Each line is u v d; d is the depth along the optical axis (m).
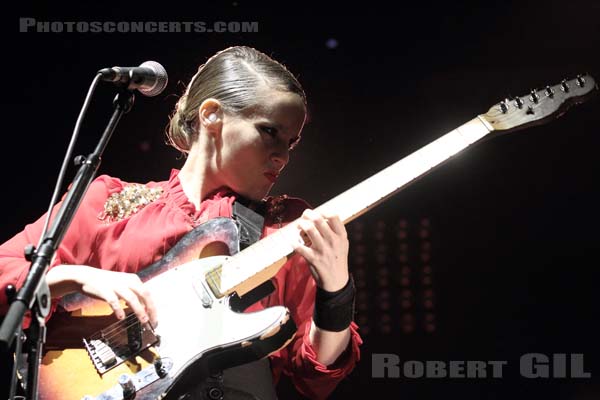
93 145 11.20
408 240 12.05
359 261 12.03
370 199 5.96
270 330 5.49
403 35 12.03
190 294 5.76
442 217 12.07
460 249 11.98
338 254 5.64
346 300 5.71
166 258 5.99
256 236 6.25
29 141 11.15
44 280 4.93
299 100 6.50
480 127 6.33
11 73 11.12
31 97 11.18
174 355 5.54
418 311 11.86
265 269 5.76
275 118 6.37
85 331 5.74
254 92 6.41
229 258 5.88
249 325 5.56
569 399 11.40
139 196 6.47
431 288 11.92
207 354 5.52
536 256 11.87
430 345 11.71
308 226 5.63
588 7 11.76
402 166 6.12
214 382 5.62
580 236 11.81
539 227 11.91
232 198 6.40
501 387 11.49
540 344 11.59
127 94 5.83
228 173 6.43
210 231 6.05
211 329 5.60
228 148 6.40
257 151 6.35
